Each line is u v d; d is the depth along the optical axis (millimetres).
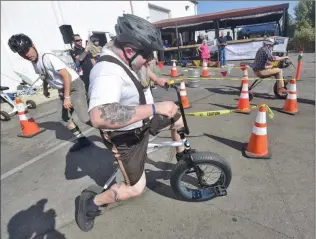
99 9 9359
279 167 2562
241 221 1924
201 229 1890
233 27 14359
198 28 14555
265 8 10195
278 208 2012
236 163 2719
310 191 2164
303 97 4828
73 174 2936
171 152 3088
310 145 2947
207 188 2156
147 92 1851
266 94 5371
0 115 5789
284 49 7387
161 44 1388
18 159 3537
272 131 3426
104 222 2064
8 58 7500
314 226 1804
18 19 6863
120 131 1630
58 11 7691
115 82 1300
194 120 4152
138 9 11914
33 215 2291
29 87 7324
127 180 1801
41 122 5230
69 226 2090
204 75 8336
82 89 3197
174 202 2217
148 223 2006
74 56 5332
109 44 1484
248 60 11391
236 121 3936
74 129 3451
